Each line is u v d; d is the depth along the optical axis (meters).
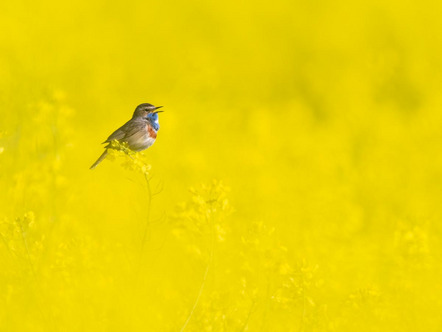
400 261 12.84
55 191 14.60
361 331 11.26
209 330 10.31
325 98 33.47
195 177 20.75
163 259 12.76
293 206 17.52
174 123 24.97
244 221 16.41
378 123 26.59
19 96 17.44
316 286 11.32
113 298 10.78
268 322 10.80
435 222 16.41
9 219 12.73
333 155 22.64
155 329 10.55
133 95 33.50
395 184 20.89
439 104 27.20
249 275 11.72
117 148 11.59
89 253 11.23
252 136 25.94
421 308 11.99
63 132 16.20
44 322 10.38
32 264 10.75
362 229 16.72
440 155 23.19
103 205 16.84
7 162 15.23
